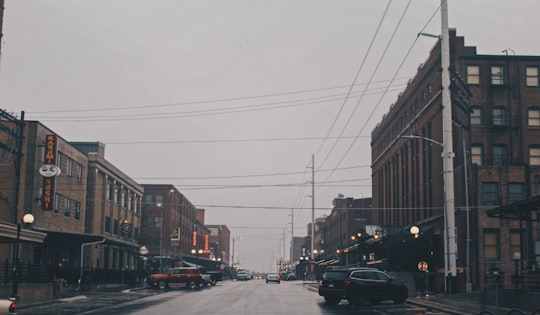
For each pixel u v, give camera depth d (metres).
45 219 46.38
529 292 24.92
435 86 52.25
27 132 45.09
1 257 41.84
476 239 45.72
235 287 62.00
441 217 50.31
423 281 47.41
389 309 29.78
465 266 45.69
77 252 55.53
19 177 43.75
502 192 46.81
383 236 52.34
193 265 78.50
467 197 43.22
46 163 43.50
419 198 58.25
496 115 49.62
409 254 55.72
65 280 46.19
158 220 94.94
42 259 47.09
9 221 43.44
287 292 48.94
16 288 29.98
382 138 78.50
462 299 32.28
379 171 79.75
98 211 60.25
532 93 49.94
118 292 46.03
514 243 45.94
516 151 49.19
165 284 54.22
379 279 32.38
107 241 48.50
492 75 50.12
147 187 96.00
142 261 76.44
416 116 58.69
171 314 25.83
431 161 54.34
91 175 59.06
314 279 107.50
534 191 47.03
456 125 47.53
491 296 28.58
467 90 45.53
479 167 47.12
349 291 31.28
